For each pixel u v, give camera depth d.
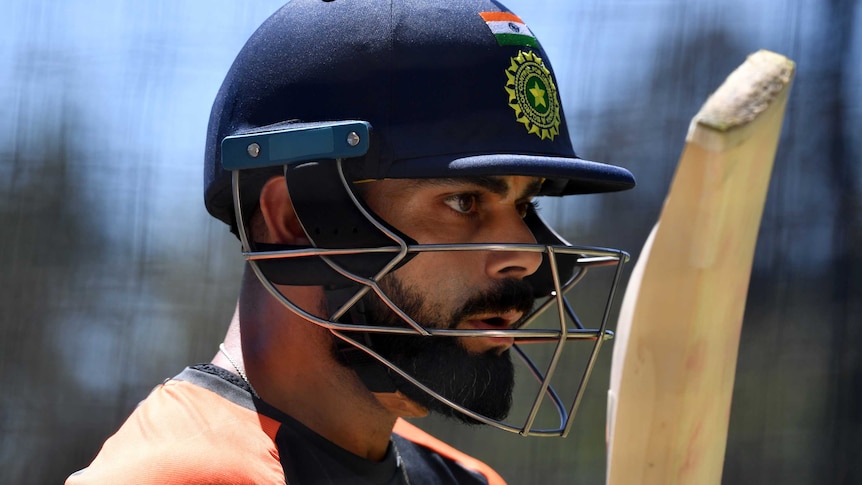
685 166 3.78
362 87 5.56
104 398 10.53
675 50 9.13
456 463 7.17
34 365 10.47
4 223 10.13
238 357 5.91
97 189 10.09
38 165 9.98
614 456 4.20
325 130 5.39
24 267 10.31
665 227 3.89
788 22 8.72
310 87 5.62
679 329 3.98
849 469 9.70
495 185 5.70
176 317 10.55
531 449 12.88
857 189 8.98
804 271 9.38
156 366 10.59
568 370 12.98
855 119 8.77
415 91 5.56
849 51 8.72
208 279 10.60
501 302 5.70
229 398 5.61
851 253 9.01
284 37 5.80
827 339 9.49
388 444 6.38
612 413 4.25
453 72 5.61
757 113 3.70
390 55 5.58
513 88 5.71
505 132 5.63
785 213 9.27
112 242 10.35
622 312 4.23
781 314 9.56
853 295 9.26
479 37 5.71
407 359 5.64
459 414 5.76
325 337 5.73
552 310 12.73
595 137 9.54
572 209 10.74
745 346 9.90
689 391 4.04
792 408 9.80
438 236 5.67
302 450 5.54
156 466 5.10
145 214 10.22
